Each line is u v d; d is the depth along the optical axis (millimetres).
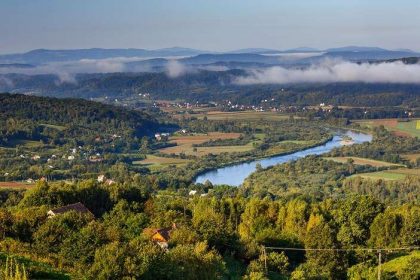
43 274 60219
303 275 82250
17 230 77875
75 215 84438
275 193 199875
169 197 165000
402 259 90750
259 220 112125
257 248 90500
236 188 197750
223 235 89375
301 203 118562
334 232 99062
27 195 125688
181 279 59438
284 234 101688
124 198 129000
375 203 108000
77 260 65625
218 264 70000
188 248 67625
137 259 56562
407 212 104938
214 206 124812
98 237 69500
